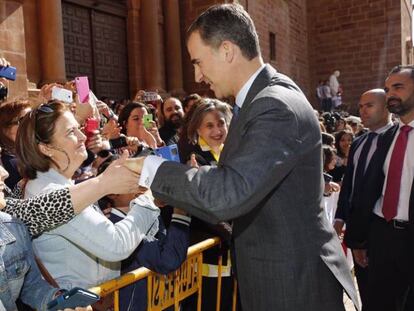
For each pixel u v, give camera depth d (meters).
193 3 10.27
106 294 1.74
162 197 1.48
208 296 2.51
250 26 1.63
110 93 8.96
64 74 7.08
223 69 1.62
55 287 1.60
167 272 1.94
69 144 1.76
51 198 1.55
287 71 15.52
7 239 1.48
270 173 1.38
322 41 17.66
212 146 2.94
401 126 2.87
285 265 1.58
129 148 2.83
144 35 9.27
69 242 1.70
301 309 1.59
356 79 17.20
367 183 2.95
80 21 8.30
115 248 1.65
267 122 1.44
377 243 2.86
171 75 9.84
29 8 6.81
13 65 5.32
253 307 1.67
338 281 1.65
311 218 1.62
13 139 2.71
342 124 8.09
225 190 1.35
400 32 16.36
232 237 1.85
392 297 2.83
